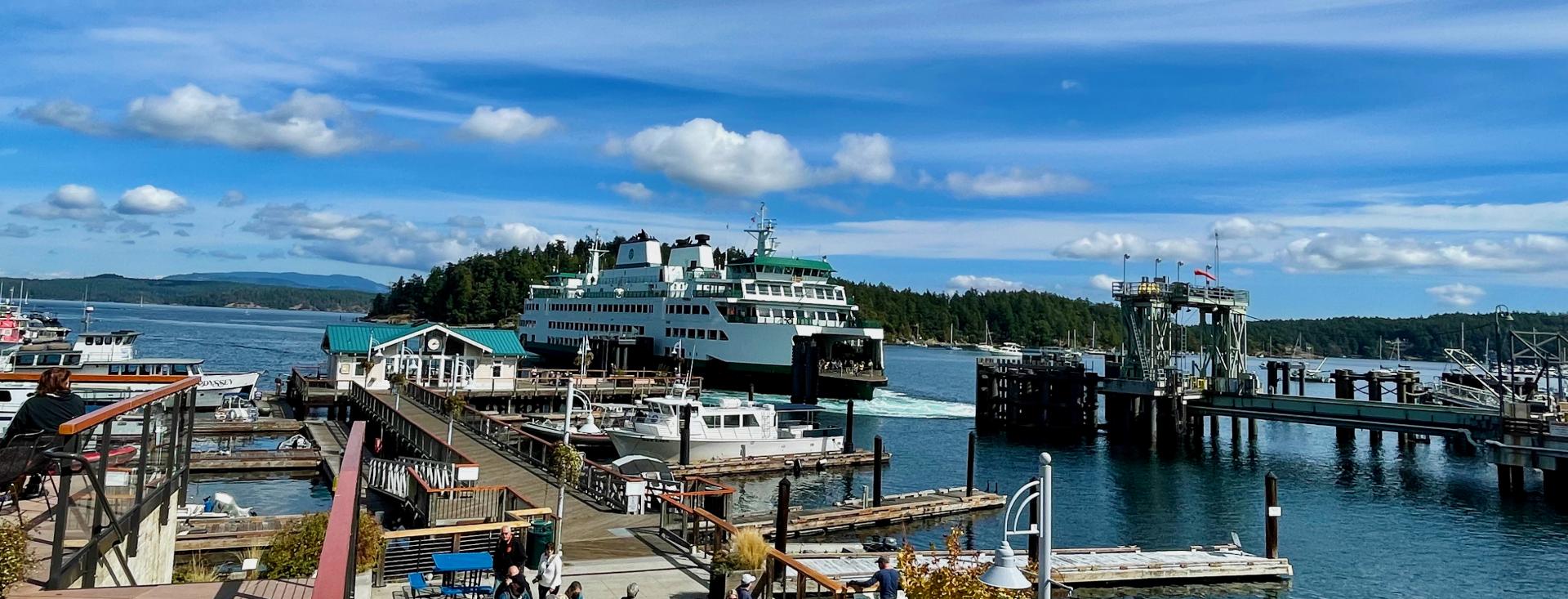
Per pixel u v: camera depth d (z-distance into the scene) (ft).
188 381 39.81
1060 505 142.51
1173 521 133.28
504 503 78.38
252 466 142.82
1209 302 217.97
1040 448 203.82
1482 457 200.64
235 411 186.39
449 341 226.38
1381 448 214.48
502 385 231.91
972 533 119.03
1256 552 114.52
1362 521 134.00
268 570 61.67
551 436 167.02
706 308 293.02
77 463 27.35
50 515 31.12
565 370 267.80
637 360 313.94
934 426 237.66
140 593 26.27
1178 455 197.26
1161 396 208.74
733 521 108.27
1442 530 128.57
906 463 178.50
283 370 354.54
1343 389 244.01
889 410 269.23
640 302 323.16
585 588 63.21
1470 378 251.60
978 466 178.60
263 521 87.10
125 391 70.95
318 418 201.16
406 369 218.38
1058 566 92.94
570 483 98.43
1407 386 239.09
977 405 236.84
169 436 39.42
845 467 168.76
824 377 276.00
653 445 156.25
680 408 158.92
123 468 33.14
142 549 35.50
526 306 408.26
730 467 154.61
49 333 263.08
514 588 49.29
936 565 84.07
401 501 91.20
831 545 97.30
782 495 88.02
